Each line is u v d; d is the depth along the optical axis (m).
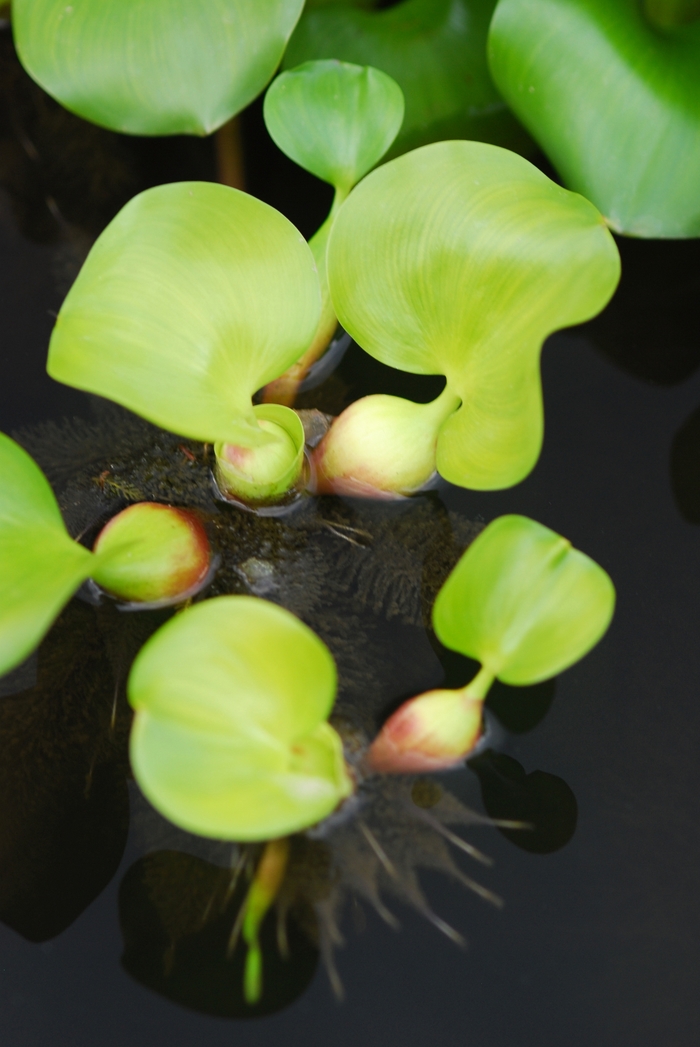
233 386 0.78
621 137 0.81
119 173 0.90
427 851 0.77
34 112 0.92
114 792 0.78
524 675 0.76
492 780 0.78
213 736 0.73
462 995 0.76
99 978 0.76
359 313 0.79
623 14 0.82
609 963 0.76
